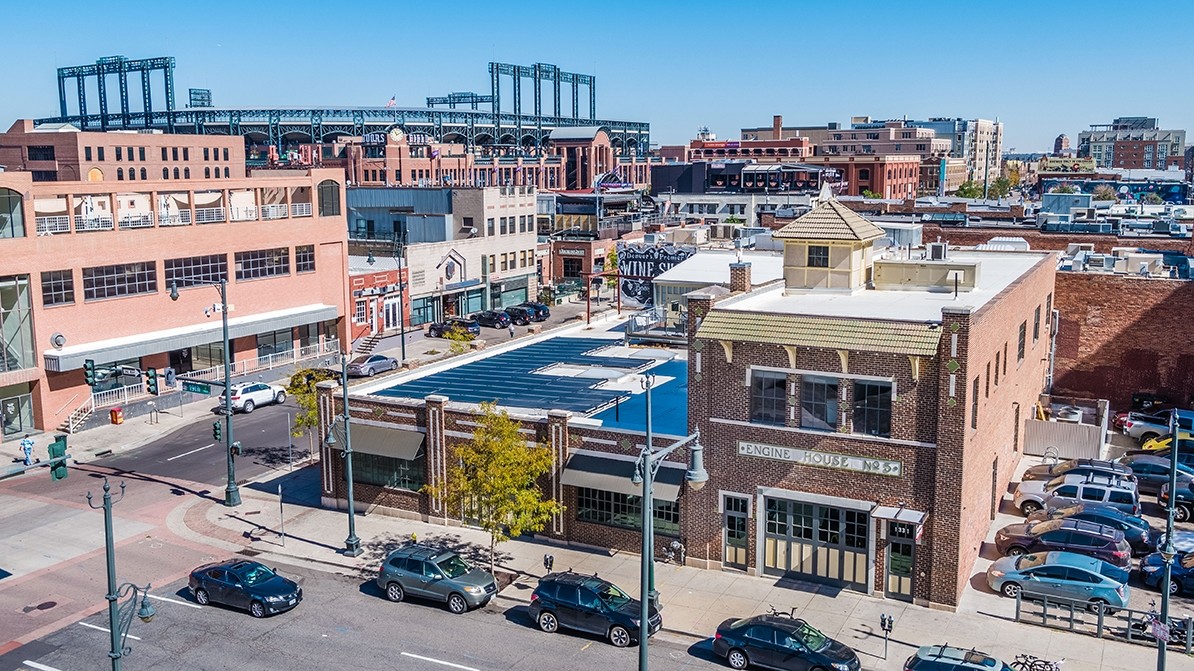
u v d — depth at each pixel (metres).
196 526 43.28
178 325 68.31
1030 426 50.56
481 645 31.73
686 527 37.44
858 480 34.34
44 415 59.94
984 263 54.19
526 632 32.72
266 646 31.81
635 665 30.19
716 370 36.12
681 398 44.66
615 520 39.19
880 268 44.75
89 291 62.72
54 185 60.34
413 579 34.81
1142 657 29.97
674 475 37.28
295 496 47.09
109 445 56.72
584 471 38.62
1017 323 44.25
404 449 41.94
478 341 76.88
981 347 34.59
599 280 111.81
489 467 35.47
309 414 48.31
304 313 76.31
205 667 30.44
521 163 195.50
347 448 39.16
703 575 36.75
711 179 162.88
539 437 39.91
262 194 79.19
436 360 52.38
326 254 79.75
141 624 33.56
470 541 40.50
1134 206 113.62
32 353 59.75
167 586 36.94
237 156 170.12
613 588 32.94
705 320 35.88
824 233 42.69
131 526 43.44
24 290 59.06
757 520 36.22
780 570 36.41
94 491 48.44
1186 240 75.25
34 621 34.09
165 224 67.12
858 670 28.58
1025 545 37.12
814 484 35.09
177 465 52.75
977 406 34.91
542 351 56.62
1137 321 60.78
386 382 48.03
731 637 29.86
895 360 33.16
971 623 32.41
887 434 33.81
